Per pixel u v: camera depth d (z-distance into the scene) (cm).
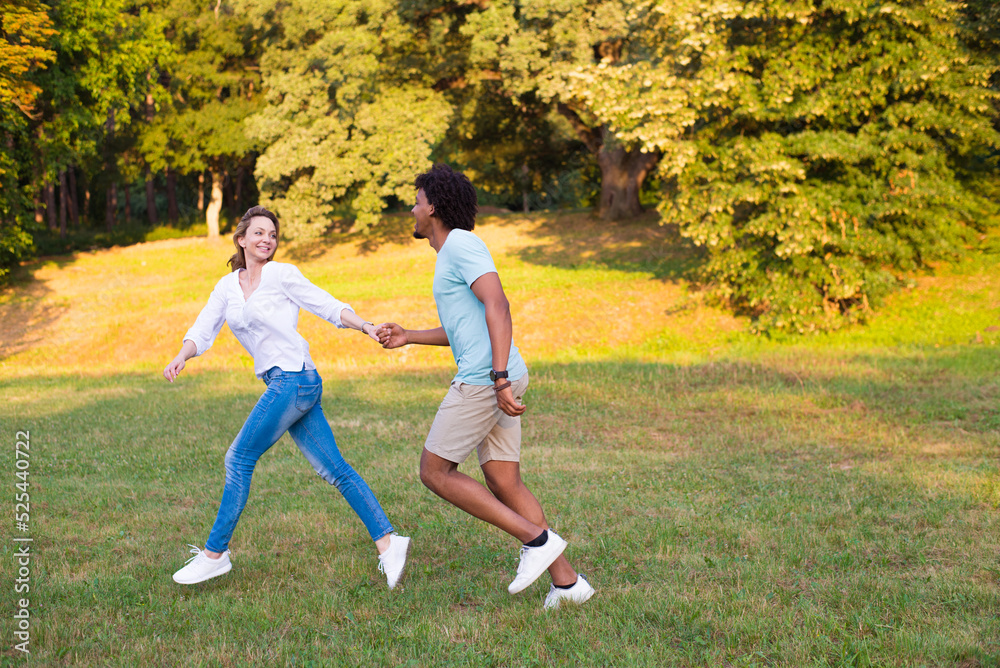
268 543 419
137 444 705
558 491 517
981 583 347
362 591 348
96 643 293
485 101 2703
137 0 2689
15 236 2170
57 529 446
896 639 285
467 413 315
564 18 2019
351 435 724
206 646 292
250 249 348
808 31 1348
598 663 278
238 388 1060
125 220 4156
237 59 2956
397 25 2350
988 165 1631
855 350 1230
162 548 414
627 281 1838
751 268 1420
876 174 1363
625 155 2730
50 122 2264
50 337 1784
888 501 483
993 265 1534
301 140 2341
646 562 387
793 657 278
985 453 614
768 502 486
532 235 2669
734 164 1359
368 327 350
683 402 884
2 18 1811
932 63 1249
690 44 1366
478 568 382
